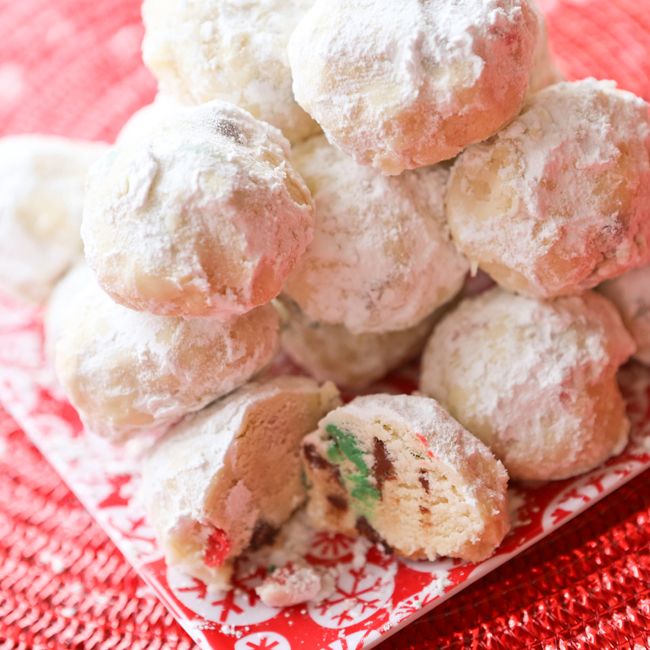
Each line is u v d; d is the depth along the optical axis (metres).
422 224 0.29
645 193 0.28
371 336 0.31
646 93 0.34
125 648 0.29
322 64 0.27
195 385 0.28
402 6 0.27
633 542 0.29
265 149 0.28
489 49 0.27
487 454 0.28
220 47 0.29
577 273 0.28
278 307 0.31
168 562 0.29
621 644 0.28
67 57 0.42
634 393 0.31
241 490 0.29
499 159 0.28
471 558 0.28
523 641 0.28
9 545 0.31
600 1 0.37
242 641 0.28
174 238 0.26
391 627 0.28
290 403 0.30
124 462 0.31
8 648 0.29
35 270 0.34
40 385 0.34
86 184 0.28
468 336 0.30
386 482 0.29
